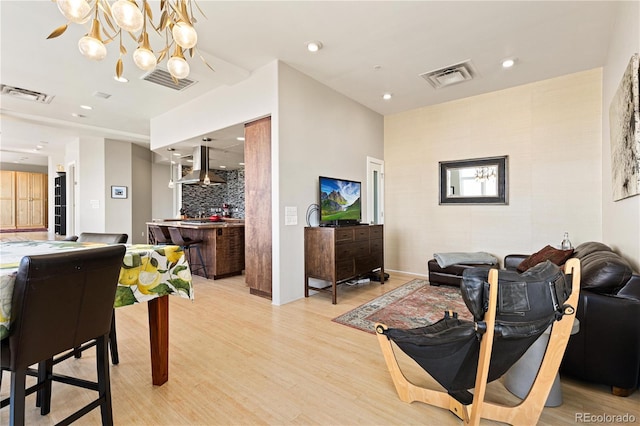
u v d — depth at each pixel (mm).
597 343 1773
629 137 2146
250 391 1828
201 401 1731
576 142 3773
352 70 3721
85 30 2820
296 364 2145
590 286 1830
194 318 3059
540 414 1500
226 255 4953
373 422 1568
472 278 1283
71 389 1851
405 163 5289
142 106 4957
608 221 3199
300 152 3770
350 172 4648
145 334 2674
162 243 5309
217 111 4266
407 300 3631
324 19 2709
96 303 1355
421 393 1715
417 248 5148
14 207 10781
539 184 4023
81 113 5305
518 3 2506
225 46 3158
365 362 2180
